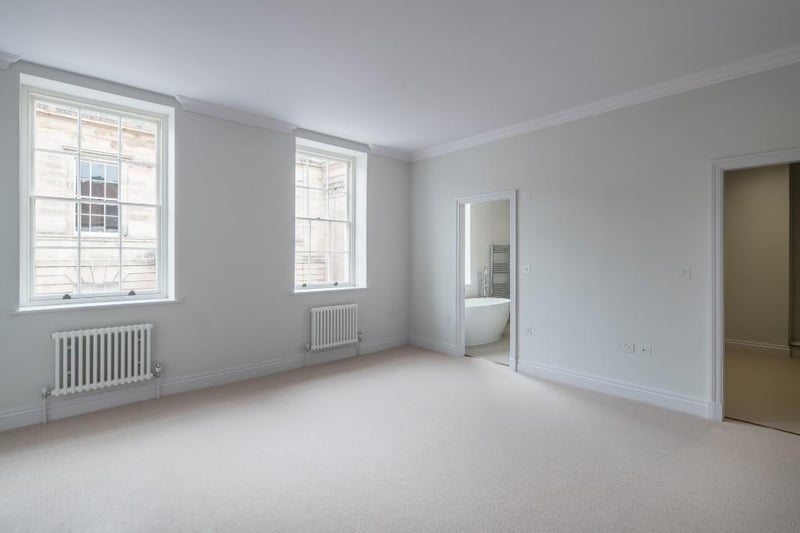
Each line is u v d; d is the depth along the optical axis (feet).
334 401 12.17
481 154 16.65
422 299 19.31
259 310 14.70
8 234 10.12
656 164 11.93
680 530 6.45
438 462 8.56
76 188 11.55
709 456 8.84
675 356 11.58
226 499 7.22
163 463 8.46
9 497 7.22
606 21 8.44
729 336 18.65
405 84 11.71
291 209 15.52
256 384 13.78
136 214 12.51
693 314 11.27
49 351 10.64
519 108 13.57
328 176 17.61
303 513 6.84
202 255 13.28
